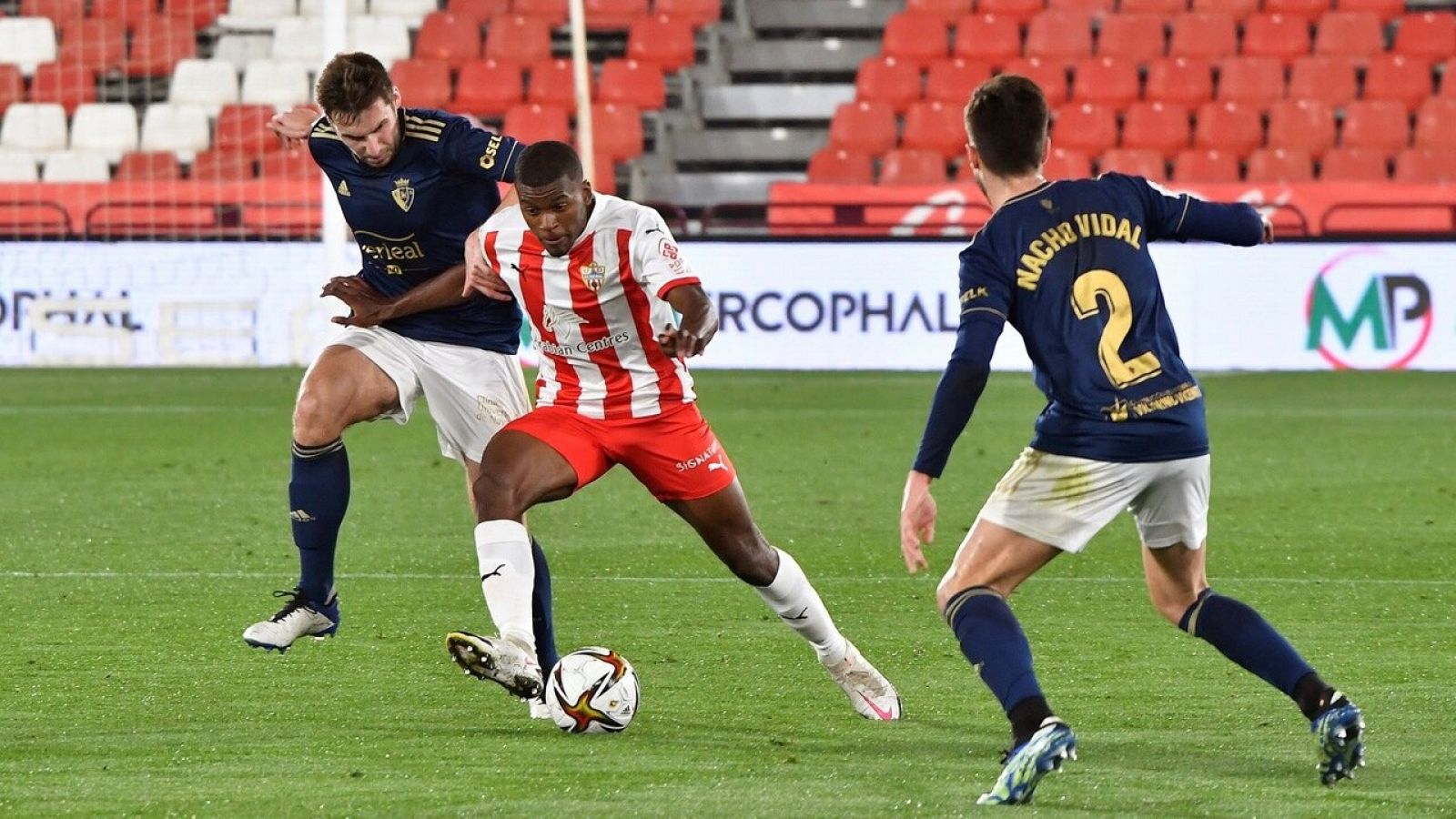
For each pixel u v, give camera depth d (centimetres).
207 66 5941
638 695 1543
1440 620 2059
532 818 1250
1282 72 5853
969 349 1294
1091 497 1327
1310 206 5194
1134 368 1321
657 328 1517
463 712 1619
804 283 4791
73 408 4131
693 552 2497
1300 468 3259
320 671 1789
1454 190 5144
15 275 4928
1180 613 1407
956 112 5784
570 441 1536
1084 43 6059
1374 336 4691
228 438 3666
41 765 1405
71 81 5984
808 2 6462
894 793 1320
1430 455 3397
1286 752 1454
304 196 5359
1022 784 1249
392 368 1762
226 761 1420
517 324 1839
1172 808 1273
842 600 2192
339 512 1728
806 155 5978
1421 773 1379
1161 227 1378
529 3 6309
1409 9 6269
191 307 4925
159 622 2033
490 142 1698
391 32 6212
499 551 1480
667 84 6131
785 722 1586
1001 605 1332
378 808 1277
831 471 3234
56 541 2569
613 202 1508
